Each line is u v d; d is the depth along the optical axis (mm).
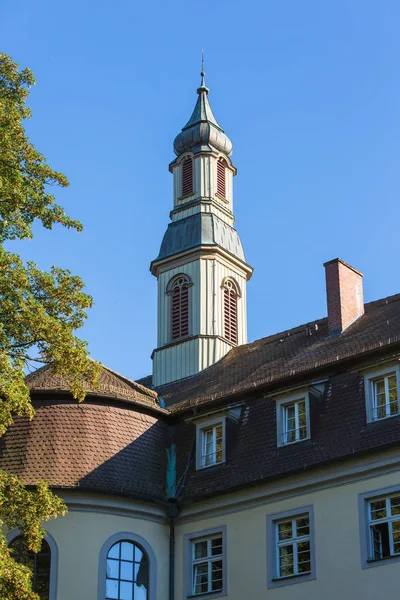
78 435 34781
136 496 34219
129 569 33688
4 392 26156
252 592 32250
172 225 51000
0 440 34719
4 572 24438
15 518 27281
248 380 37781
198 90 54156
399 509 30062
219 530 34000
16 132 30438
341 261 40281
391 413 31484
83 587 32406
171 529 35156
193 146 52312
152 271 50906
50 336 28328
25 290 28516
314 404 33469
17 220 29234
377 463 30750
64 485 33219
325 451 32000
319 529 31469
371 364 32375
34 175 30625
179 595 34125
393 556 29453
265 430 34438
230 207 52125
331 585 30484
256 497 33344
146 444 36250
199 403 36750
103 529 33531
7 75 31891
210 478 34938
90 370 29172
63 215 30469
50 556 32656
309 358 36906
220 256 49406
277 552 32406
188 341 47344
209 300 48250
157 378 47719
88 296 29984
